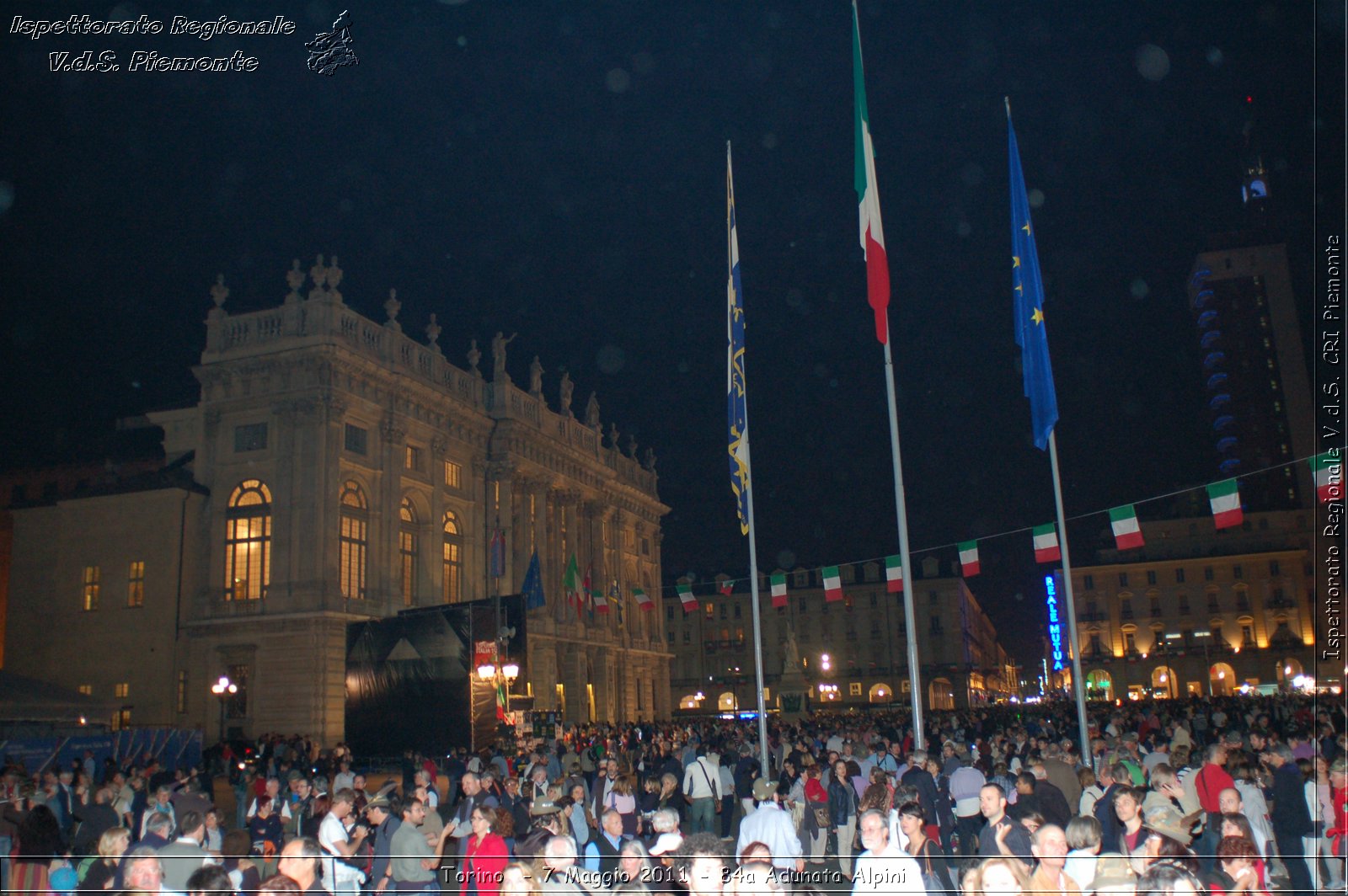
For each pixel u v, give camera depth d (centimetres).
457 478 6556
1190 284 14312
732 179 2427
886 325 1991
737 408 2319
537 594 5738
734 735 4309
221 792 4103
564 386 8319
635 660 8944
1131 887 885
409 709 4203
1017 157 2350
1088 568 12194
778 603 4503
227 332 5584
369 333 5803
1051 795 1460
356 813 1639
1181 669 11662
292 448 5284
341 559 5359
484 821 1212
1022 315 2303
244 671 5191
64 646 5422
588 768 3509
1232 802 1168
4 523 6253
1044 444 2244
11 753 3275
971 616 14912
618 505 9012
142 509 5438
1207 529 12219
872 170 2069
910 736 3512
